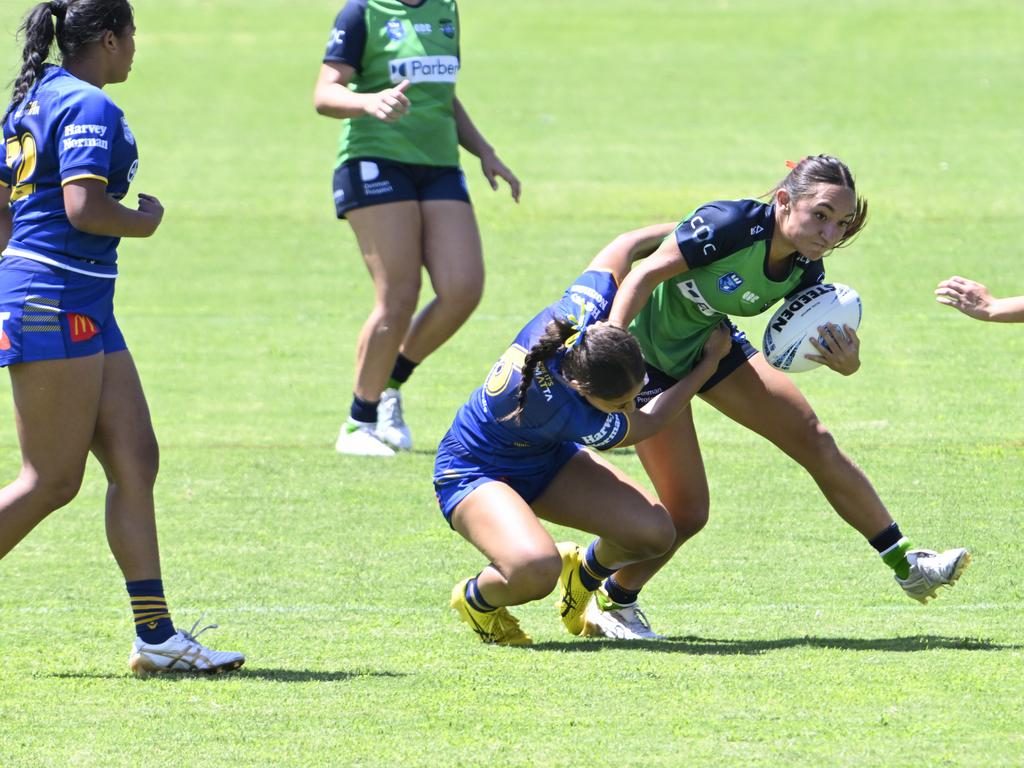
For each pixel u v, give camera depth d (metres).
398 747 15.63
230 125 79.19
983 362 39.53
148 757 15.39
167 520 26.95
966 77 87.56
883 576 23.47
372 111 28.53
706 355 20.17
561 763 15.14
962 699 17.05
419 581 23.34
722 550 24.92
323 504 28.11
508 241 55.72
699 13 110.81
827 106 80.75
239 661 18.50
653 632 20.69
